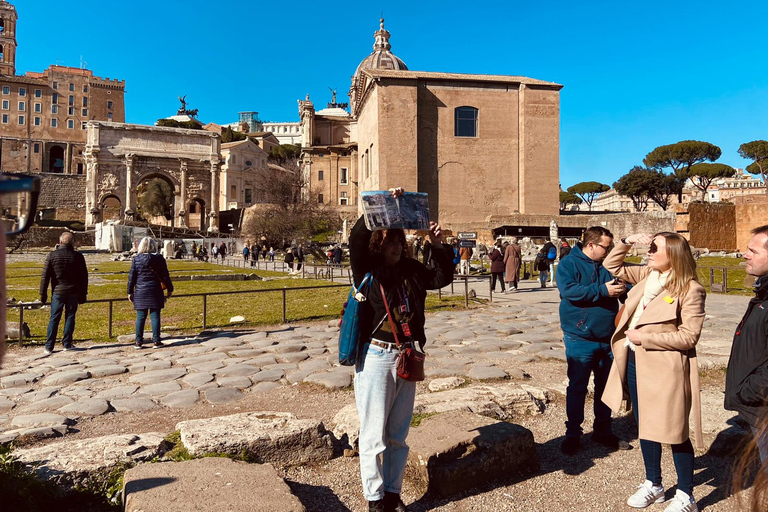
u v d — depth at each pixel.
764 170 73.75
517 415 5.66
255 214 58.06
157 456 4.12
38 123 109.12
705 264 30.03
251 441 4.20
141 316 9.63
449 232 46.62
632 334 3.80
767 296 3.26
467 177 52.38
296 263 33.16
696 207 38.75
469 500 3.86
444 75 51.94
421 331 3.69
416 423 4.94
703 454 4.76
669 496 3.98
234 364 8.17
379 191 3.65
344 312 3.62
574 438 4.73
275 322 12.55
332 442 4.62
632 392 4.11
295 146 136.88
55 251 9.50
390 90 49.88
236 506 3.13
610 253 4.92
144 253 9.65
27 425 5.39
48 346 9.29
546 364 8.11
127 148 77.62
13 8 123.25
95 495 3.66
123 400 6.36
